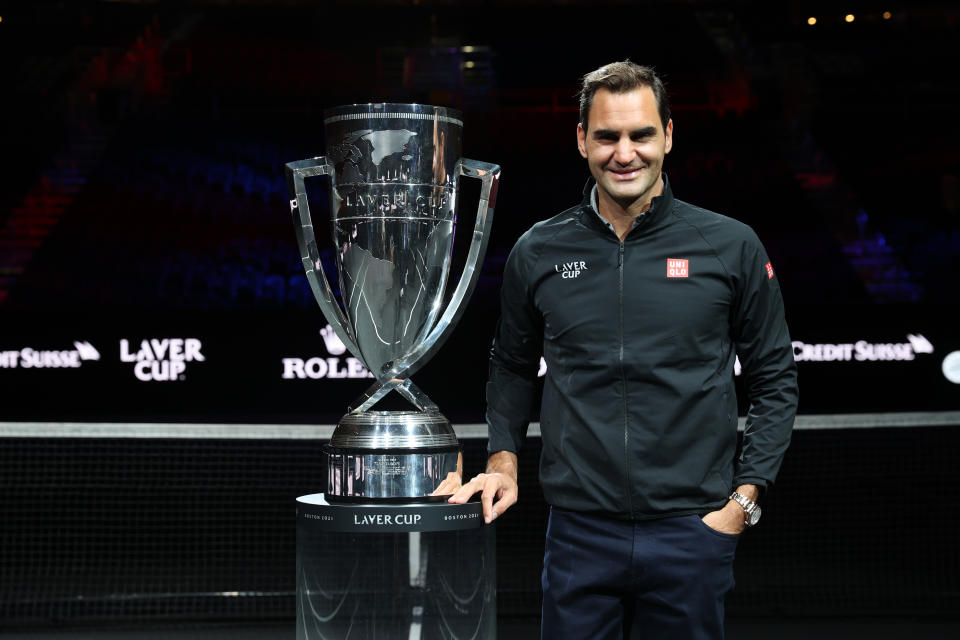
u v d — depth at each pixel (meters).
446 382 7.12
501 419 1.97
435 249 1.63
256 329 7.20
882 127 11.72
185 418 7.13
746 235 1.80
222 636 4.52
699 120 11.88
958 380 7.20
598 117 1.70
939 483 6.39
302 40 13.90
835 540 6.27
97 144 10.98
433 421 1.62
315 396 7.18
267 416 7.09
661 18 13.98
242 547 6.27
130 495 6.36
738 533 1.79
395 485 1.56
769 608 4.91
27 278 9.09
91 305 9.01
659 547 1.76
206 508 6.36
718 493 1.77
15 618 4.77
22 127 11.12
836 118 11.88
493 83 13.50
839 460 6.47
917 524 6.38
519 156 11.30
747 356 1.86
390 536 1.54
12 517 6.19
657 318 1.77
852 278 9.60
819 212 10.46
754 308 1.81
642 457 1.76
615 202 1.77
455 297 1.66
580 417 1.79
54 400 7.21
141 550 6.22
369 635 1.54
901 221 10.36
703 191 10.75
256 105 12.30
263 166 10.80
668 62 13.48
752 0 13.81
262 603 5.07
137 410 7.23
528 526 6.19
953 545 6.23
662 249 1.79
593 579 1.80
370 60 13.66
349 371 7.16
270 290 9.19
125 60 12.70
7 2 12.89
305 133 11.59
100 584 5.43
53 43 12.84
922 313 7.25
